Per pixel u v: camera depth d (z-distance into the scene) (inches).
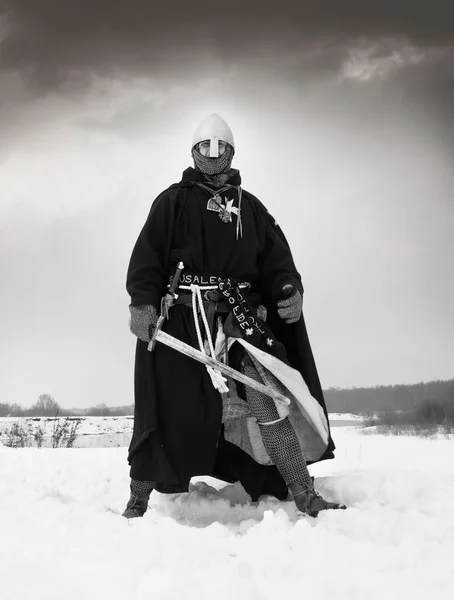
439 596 100.0
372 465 252.5
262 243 170.1
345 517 141.7
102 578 105.8
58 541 127.9
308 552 120.8
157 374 155.3
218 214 163.0
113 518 145.0
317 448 169.5
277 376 154.5
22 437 465.1
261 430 156.0
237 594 97.4
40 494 174.6
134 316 155.4
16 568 111.5
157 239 161.5
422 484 179.5
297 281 165.9
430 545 124.0
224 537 129.0
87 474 218.1
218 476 179.6
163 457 151.4
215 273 160.6
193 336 156.5
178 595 97.5
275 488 175.3
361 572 111.4
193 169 169.6
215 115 170.4
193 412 151.9
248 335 156.8
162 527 135.4
